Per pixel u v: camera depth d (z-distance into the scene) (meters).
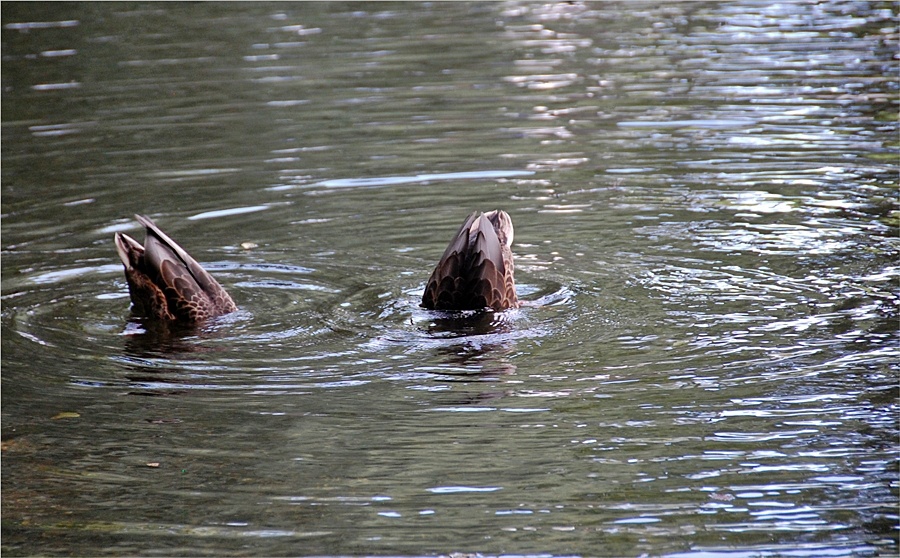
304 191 17.58
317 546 8.17
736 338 11.73
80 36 28.88
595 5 32.44
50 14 31.66
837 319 12.07
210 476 9.27
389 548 8.06
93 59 26.59
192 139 20.42
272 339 12.44
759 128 20.02
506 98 22.48
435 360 11.65
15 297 13.84
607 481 8.92
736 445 9.43
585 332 12.16
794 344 11.47
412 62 25.77
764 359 11.15
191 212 16.75
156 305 13.08
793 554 7.87
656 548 7.99
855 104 21.17
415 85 23.70
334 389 11.00
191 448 9.80
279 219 16.44
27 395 10.99
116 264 14.97
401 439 9.81
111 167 18.97
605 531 8.21
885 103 21.14
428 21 30.42
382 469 9.27
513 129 20.50
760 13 30.44
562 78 24.06
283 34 29.06
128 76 24.98
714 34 27.89
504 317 12.72
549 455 9.39
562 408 10.29
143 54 26.98
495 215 13.98
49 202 17.31
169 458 9.62
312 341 12.32
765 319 12.22
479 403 10.49
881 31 27.28
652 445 9.48
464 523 8.41
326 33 29.09
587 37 28.12
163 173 18.55
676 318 12.42
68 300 13.80
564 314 12.72
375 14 31.45
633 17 30.62
